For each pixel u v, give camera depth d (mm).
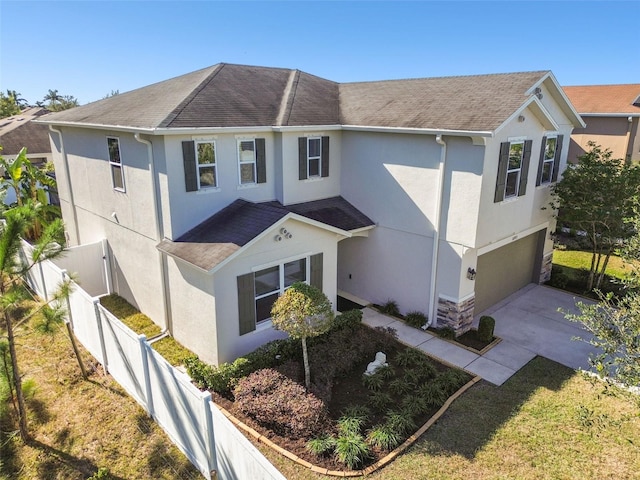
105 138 13555
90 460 7934
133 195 12914
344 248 16047
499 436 8586
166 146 11086
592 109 27766
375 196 14523
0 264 7340
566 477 7594
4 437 8500
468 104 12688
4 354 7906
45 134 32406
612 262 19781
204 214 12375
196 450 7543
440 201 12602
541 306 15266
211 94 13578
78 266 15039
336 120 14953
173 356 11656
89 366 10875
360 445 7914
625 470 7750
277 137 13492
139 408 9289
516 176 13227
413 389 10070
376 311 14789
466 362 11539
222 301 10531
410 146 13062
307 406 8469
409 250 13820
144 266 13258
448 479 7488
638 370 6047
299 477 7473
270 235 11109
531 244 16547
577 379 10742
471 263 12867
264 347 10906
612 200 14359
